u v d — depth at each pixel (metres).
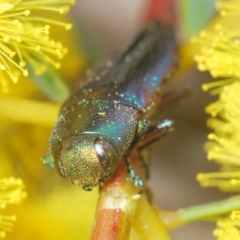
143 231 0.05
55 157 0.05
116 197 0.05
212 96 0.07
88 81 0.05
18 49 0.05
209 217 0.05
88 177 0.05
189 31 0.06
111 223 0.05
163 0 0.06
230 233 0.05
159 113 0.05
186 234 0.06
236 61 0.05
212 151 0.05
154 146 0.07
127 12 0.07
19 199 0.05
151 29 0.06
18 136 0.06
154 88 0.05
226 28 0.06
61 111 0.05
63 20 0.06
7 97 0.06
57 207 0.06
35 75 0.05
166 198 0.07
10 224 0.05
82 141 0.05
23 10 0.05
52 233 0.06
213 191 0.06
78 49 0.06
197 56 0.05
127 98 0.05
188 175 0.07
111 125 0.05
